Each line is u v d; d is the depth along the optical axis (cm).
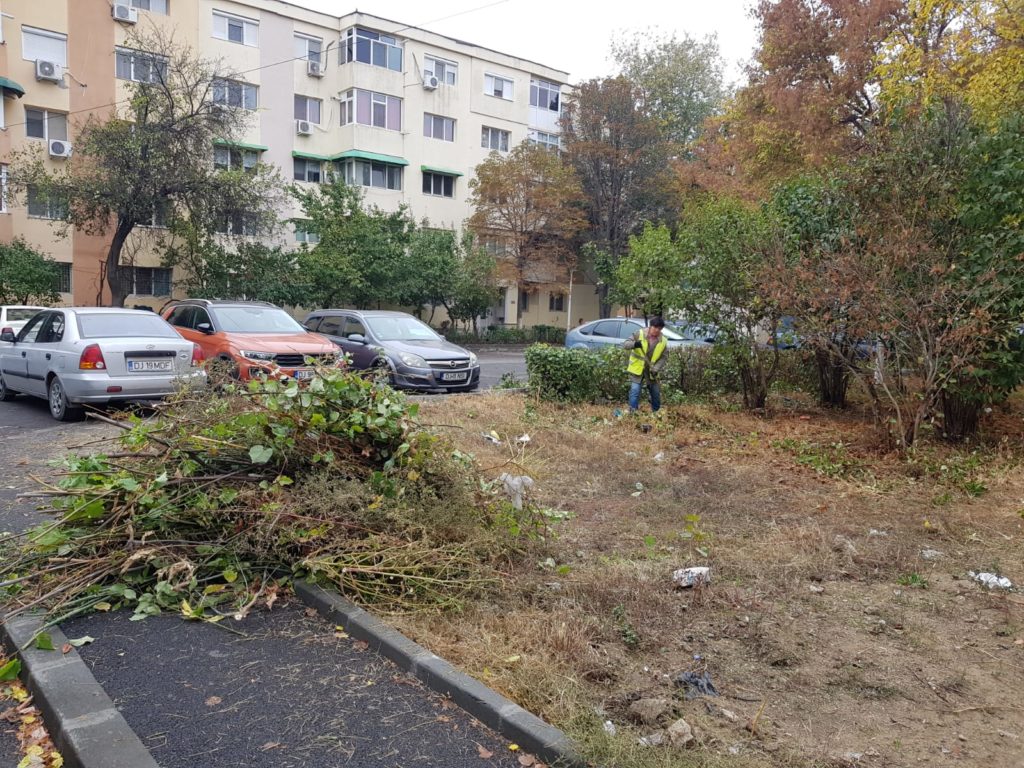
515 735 310
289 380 516
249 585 447
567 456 877
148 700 330
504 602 451
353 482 487
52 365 1038
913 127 927
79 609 407
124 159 2317
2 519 578
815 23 2105
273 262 2805
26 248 2491
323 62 3384
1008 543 591
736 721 335
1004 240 845
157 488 454
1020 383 913
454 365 1373
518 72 3950
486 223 3547
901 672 384
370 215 3178
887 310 857
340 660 374
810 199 1116
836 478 795
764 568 525
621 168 3703
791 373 1398
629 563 523
